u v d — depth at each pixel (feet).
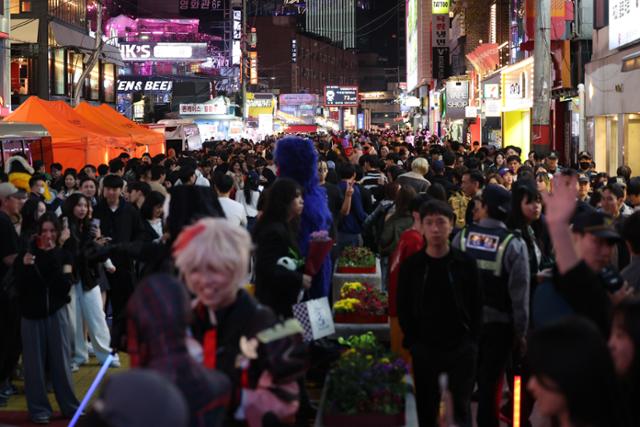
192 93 314.14
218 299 14.79
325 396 24.77
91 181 51.57
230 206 43.62
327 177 54.03
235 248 14.58
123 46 337.52
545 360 11.46
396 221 41.86
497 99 161.38
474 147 123.34
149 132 123.95
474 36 221.46
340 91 547.90
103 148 102.63
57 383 33.45
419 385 26.05
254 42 454.81
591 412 11.32
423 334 25.59
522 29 147.84
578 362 11.30
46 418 33.12
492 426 27.96
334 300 42.83
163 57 338.95
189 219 20.72
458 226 43.65
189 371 12.84
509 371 30.35
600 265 20.53
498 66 178.29
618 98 95.61
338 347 34.01
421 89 436.35
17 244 34.94
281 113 419.95
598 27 105.29
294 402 15.99
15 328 35.65
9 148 85.25
